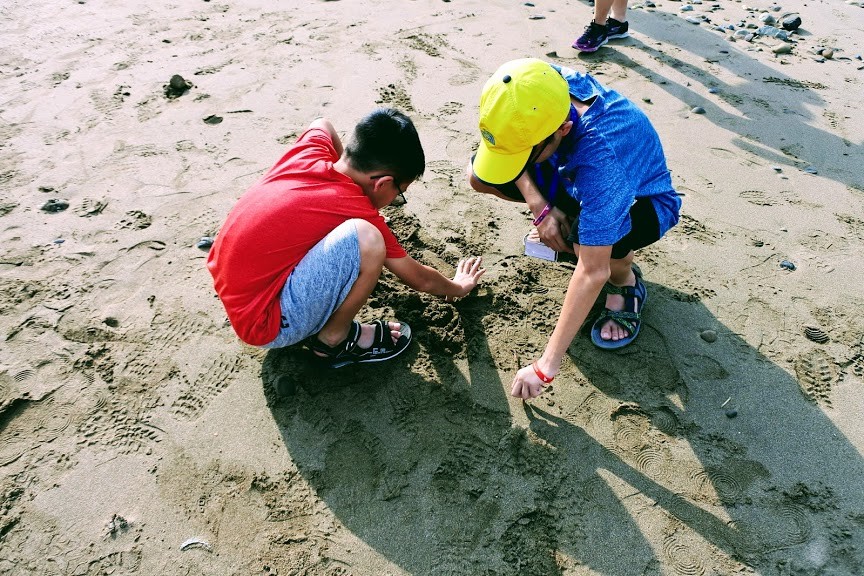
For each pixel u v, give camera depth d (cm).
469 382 206
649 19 465
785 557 163
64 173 296
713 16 477
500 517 171
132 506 173
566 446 188
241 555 163
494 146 168
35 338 217
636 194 186
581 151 170
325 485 178
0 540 165
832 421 196
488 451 187
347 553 164
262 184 182
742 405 200
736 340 221
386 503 174
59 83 369
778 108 355
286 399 199
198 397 200
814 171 304
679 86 376
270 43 418
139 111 344
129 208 275
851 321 228
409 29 439
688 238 265
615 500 175
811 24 462
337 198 176
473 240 262
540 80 160
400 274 195
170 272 244
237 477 179
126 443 187
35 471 180
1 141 317
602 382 207
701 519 171
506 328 224
